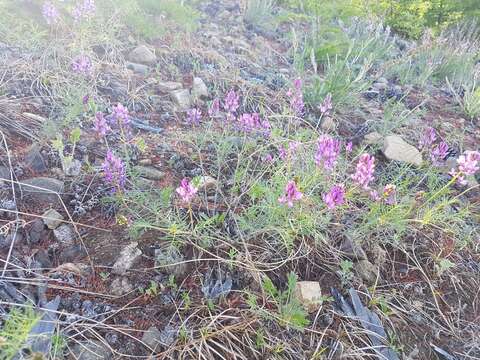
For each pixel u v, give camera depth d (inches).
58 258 91.1
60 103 127.3
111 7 173.9
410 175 142.5
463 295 110.2
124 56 163.5
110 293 86.9
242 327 85.7
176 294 89.7
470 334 101.7
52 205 99.4
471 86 226.5
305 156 119.8
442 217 119.6
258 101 159.6
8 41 142.2
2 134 105.8
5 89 124.3
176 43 176.9
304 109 166.2
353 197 119.6
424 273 109.7
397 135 163.0
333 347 88.9
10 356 64.2
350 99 172.2
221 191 113.0
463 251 121.4
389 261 111.3
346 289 100.4
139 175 112.9
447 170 151.6
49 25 156.1
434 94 215.0
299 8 278.1
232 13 239.5
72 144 115.0
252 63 188.5
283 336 87.5
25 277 85.0
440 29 365.7
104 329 81.3
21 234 92.2
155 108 143.2
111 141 121.6
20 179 102.1
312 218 101.7
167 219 98.2
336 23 270.1
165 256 92.9
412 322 100.0
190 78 164.2
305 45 203.0
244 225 100.5
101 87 140.8
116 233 97.4
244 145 123.8
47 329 77.0
